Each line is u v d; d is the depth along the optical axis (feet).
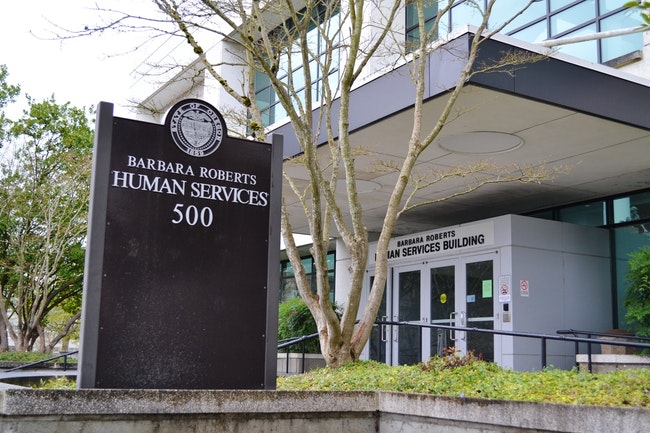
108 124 20.48
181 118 21.52
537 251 48.70
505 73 33.65
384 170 44.09
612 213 52.75
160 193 20.92
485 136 40.45
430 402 21.13
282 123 46.32
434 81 34.55
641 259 42.24
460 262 52.31
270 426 20.59
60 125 86.84
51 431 17.22
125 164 20.56
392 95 37.37
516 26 49.42
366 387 24.77
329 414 21.86
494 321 48.19
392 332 58.03
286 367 51.21
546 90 34.76
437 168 46.52
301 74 59.88
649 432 16.31
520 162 45.27
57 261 83.76
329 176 48.39
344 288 66.95
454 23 50.72
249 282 21.74
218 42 64.64
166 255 20.67
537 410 18.61
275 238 22.34
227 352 21.07
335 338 32.12
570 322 48.78
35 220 85.35
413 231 68.23
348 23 48.03
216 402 19.48
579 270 50.19
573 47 46.03
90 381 19.08
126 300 19.95
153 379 19.94
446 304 53.21
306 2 32.17
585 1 45.62
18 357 65.51
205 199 21.53
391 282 58.90
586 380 23.09
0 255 87.97
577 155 43.60
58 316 133.28
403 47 41.37
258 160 22.53
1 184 84.12
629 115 37.32
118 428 18.11
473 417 19.97
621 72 37.37
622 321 50.34
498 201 55.88
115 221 20.16
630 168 45.85
